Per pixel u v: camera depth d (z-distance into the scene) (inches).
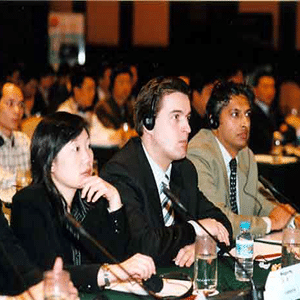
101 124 390.3
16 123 273.9
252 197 220.2
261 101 420.2
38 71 470.9
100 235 162.4
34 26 566.9
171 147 177.5
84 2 597.6
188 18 618.8
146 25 618.8
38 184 157.1
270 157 338.3
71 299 123.6
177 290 148.3
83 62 563.2
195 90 322.0
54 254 153.3
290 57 594.6
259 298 142.5
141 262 148.6
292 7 598.2
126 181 176.2
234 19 609.3
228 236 187.3
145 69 603.2
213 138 214.8
